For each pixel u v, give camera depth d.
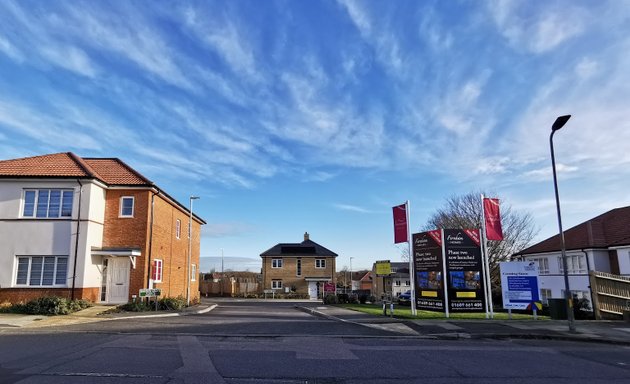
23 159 22.20
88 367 8.20
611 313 19.98
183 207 28.25
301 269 57.03
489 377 8.17
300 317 19.95
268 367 8.58
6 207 20.23
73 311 18.23
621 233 28.59
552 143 16.33
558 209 16.05
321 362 9.20
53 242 20.14
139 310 20.06
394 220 21.33
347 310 23.81
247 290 59.00
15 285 19.73
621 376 8.48
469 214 40.41
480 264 19.39
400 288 67.62
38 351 9.82
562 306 18.55
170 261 26.33
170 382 7.21
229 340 12.08
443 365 9.19
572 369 9.11
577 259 30.25
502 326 15.96
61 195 20.64
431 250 19.95
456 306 18.97
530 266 18.77
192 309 23.84
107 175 23.14
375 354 10.35
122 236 21.97
